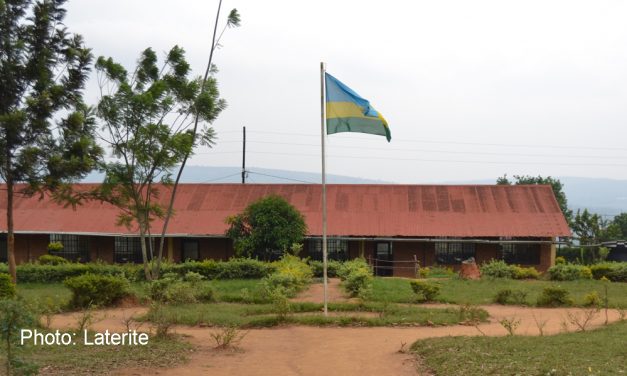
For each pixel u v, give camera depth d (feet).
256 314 54.75
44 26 62.95
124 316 52.39
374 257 107.86
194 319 49.75
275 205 94.99
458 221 106.52
